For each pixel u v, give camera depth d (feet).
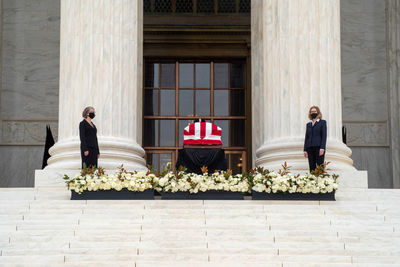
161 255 26.40
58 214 31.58
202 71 81.30
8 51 71.20
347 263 26.05
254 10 57.21
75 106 44.06
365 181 42.34
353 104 71.67
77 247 27.48
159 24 79.36
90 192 35.68
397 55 71.20
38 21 72.08
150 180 36.01
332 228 30.32
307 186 35.94
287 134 44.27
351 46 72.69
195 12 79.97
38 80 71.00
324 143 38.50
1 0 71.51
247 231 29.27
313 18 45.19
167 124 80.12
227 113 80.69
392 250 27.48
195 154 43.39
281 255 26.68
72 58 44.78
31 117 70.18
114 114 44.16
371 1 73.31
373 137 71.00
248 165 78.43
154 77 80.84
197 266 25.43
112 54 44.68
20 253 26.66
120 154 43.37
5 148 69.46
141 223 30.42
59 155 43.47
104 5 45.16
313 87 44.37
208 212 32.24
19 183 68.90
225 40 79.92
